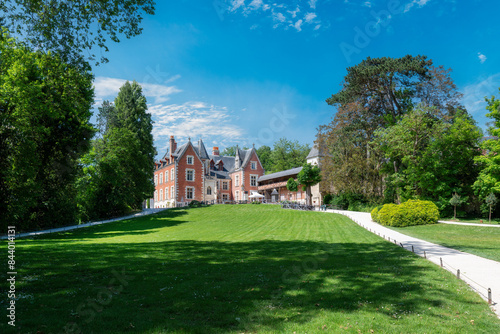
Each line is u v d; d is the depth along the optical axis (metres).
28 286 7.78
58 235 22.98
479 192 30.72
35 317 5.76
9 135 20.11
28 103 18.94
